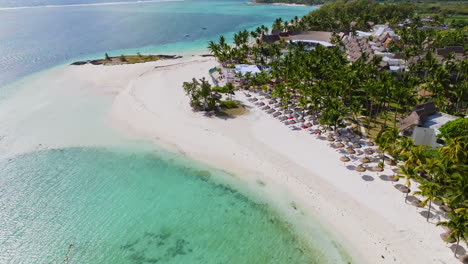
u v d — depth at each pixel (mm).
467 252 34531
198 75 104375
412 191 44250
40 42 152750
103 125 69062
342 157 52625
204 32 186875
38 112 75625
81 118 72500
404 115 68250
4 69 110625
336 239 37844
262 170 51500
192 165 53938
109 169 53500
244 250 37125
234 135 63000
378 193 44531
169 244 38406
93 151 58938
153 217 42719
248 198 45562
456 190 36938
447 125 53531
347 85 70375
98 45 149625
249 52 130125
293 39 147250
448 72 78250
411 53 101812
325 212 41969
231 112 74250
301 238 38312
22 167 54156
